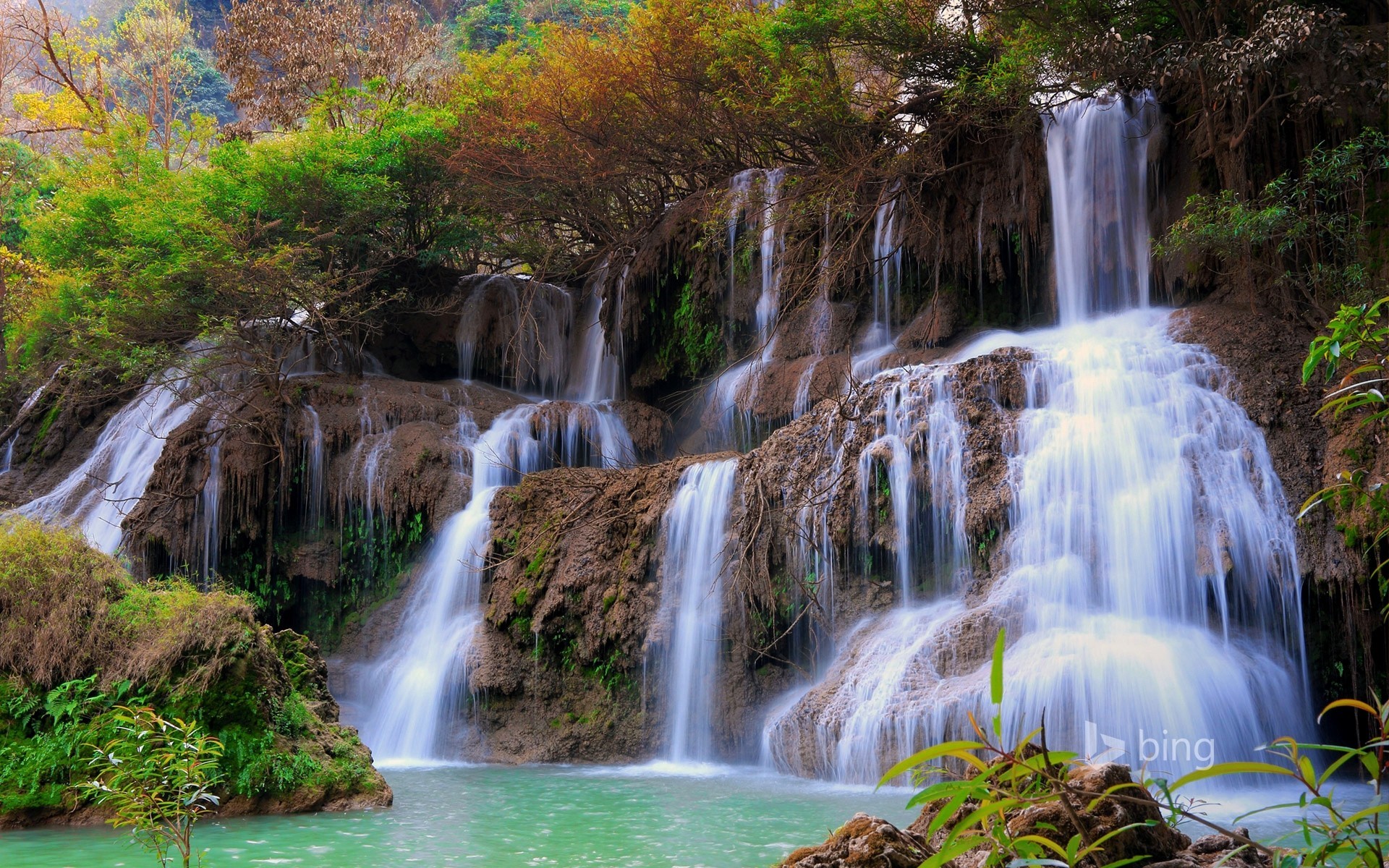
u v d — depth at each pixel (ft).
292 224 77.36
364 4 147.43
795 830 31.14
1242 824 30.01
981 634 41.57
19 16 138.92
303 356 80.07
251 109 112.27
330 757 35.40
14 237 124.26
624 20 87.51
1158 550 42.37
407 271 85.92
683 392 75.41
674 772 45.29
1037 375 48.96
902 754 38.88
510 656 53.26
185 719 32.63
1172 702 36.81
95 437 80.53
